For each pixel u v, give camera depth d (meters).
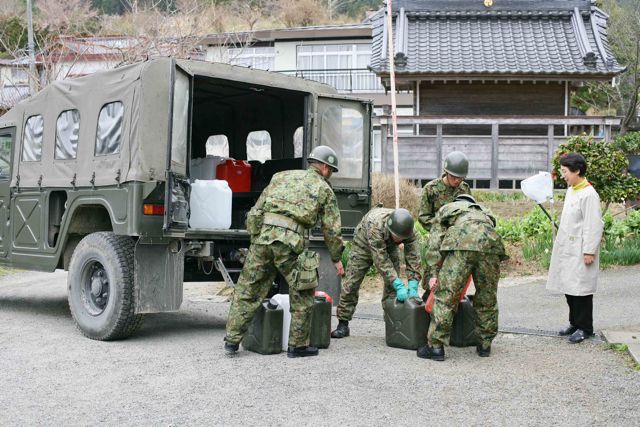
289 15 42.09
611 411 4.43
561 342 6.40
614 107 31.22
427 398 4.68
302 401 4.61
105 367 5.52
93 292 6.75
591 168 10.80
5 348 6.23
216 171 8.57
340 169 7.77
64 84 7.53
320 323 6.16
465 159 6.47
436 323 5.75
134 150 6.39
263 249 5.75
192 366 5.55
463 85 18.45
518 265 10.25
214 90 8.44
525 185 8.62
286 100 8.62
